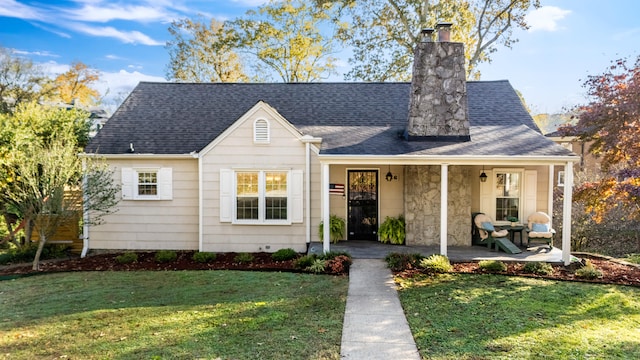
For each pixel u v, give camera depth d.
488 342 5.47
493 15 22.00
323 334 5.79
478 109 14.02
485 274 9.09
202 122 13.52
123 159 12.24
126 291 8.22
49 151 11.08
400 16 22.42
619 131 9.95
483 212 12.32
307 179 11.74
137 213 12.35
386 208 12.65
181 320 6.39
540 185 12.33
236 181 11.78
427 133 11.47
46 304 7.46
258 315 6.59
